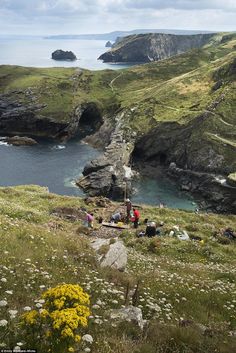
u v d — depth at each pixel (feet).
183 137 376.68
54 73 639.76
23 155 371.56
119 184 293.02
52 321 23.79
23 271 48.29
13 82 567.59
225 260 106.73
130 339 32.48
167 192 311.06
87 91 596.29
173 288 63.16
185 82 523.70
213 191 302.66
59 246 77.10
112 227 133.18
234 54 596.29
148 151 386.52
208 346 34.68
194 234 130.31
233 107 410.31
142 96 526.98
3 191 170.71
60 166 341.62
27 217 118.42
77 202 167.94
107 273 63.05
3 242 68.44
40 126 468.75
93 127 518.37
